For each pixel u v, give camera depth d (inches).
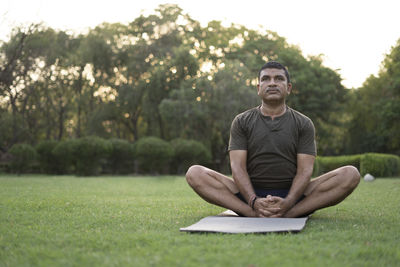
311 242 99.1
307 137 154.5
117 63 970.7
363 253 87.4
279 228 117.0
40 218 153.3
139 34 962.7
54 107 1190.9
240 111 885.2
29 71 1054.4
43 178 635.5
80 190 346.3
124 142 895.7
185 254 85.7
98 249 94.8
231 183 157.1
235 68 920.9
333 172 150.3
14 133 1059.9
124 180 581.9
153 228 127.5
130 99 983.6
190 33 1054.4
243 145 158.6
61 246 99.2
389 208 197.9
